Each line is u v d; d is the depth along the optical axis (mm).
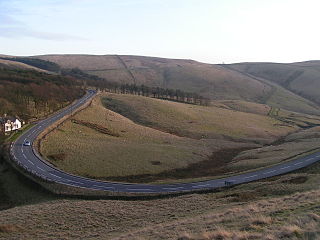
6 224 34594
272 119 160750
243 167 70438
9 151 71938
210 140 107938
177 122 128875
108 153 77938
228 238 19141
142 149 84125
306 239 17078
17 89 128375
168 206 41531
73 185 55250
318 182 44969
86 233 31953
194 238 20641
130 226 33094
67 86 159750
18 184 56719
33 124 98750
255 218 23562
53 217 37250
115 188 54375
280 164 67125
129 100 151375
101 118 116625
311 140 102750
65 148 78438
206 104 182000
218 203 40344
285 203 30000
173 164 75500
